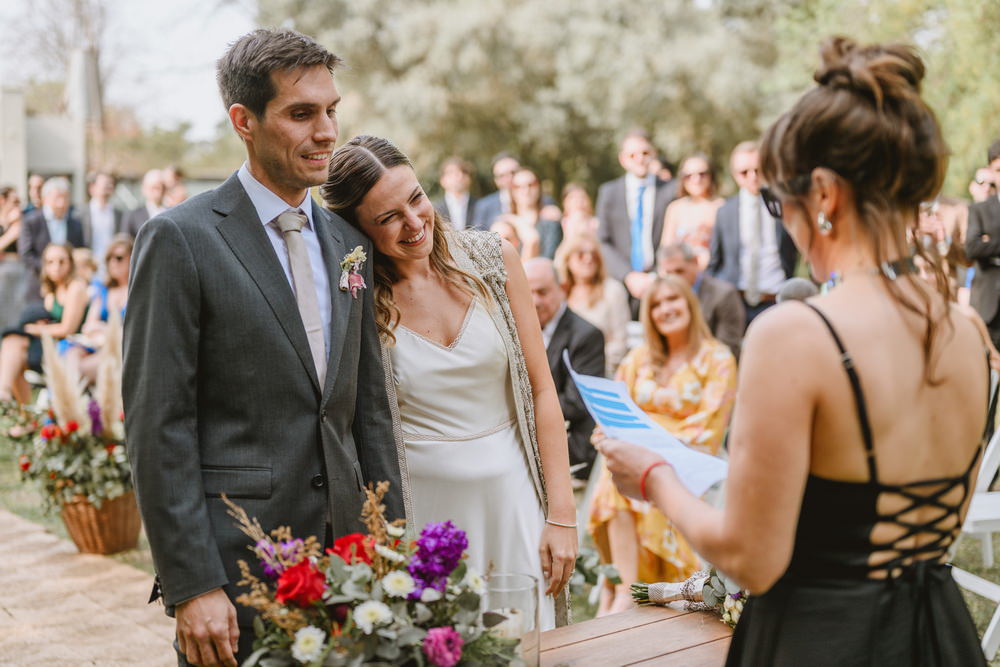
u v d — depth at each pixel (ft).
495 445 8.34
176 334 6.79
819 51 4.72
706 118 60.90
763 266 21.93
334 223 7.82
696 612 7.68
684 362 14.06
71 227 33.99
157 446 6.69
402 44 60.23
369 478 7.70
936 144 4.50
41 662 12.39
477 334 8.27
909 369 4.47
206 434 7.05
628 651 6.95
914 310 4.50
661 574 13.30
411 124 60.70
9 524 19.34
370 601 5.53
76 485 16.85
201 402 7.07
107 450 17.03
